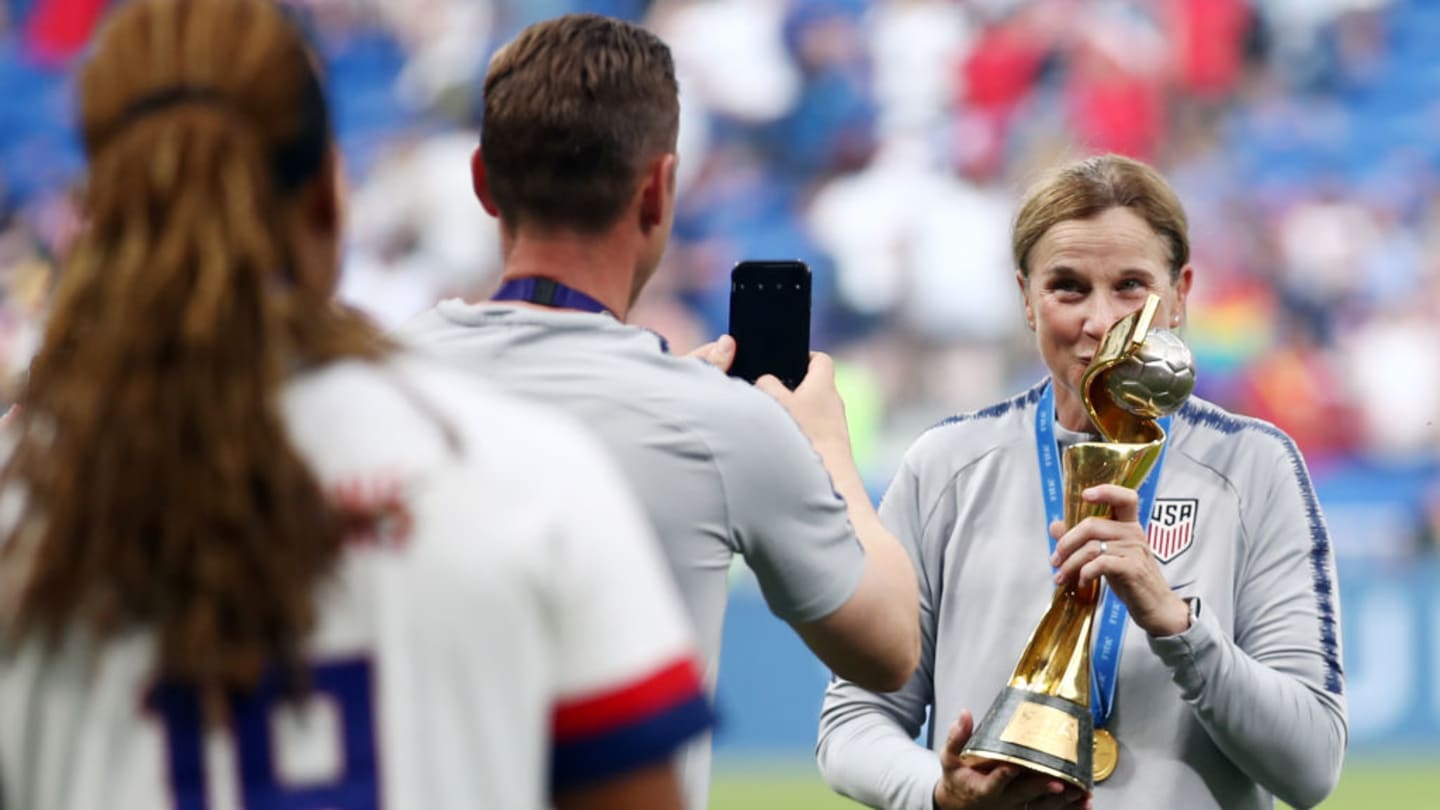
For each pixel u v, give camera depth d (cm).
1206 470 1025
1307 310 4725
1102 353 946
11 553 537
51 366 546
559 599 552
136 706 530
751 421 783
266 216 553
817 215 5003
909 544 1090
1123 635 1012
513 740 541
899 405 4659
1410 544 4175
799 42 5306
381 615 536
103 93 562
